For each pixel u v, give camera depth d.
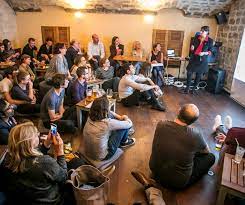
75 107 3.34
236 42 5.35
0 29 5.97
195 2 5.77
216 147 3.04
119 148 2.94
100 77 4.75
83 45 6.79
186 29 6.45
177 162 2.08
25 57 4.57
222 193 1.77
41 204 1.55
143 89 4.18
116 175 2.47
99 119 2.38
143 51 6.69
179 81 6.43
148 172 2.54
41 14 6.59
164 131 2.13
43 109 3.05
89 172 1.96
